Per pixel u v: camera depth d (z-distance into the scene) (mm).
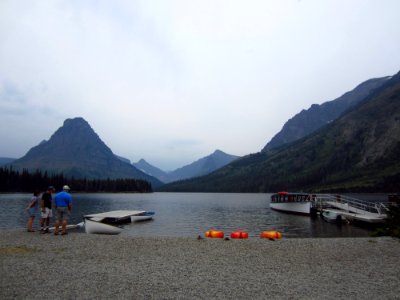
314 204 68938
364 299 10625
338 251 18891
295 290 11477
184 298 10422
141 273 13500
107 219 50312
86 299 10133
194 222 55562
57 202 22578
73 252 17344
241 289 11500
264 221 57750
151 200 159250
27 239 20781
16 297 10141
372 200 124000
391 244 21125
